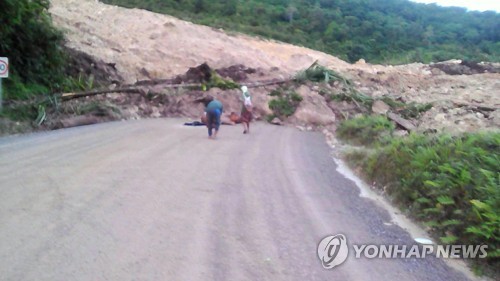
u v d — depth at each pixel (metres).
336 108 23.47
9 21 18.02
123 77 27.16
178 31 37.78
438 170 8.41
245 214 7.42
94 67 25.19
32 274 5.09
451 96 27.31
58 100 18.89
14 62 18.95
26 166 9.88
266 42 47.50
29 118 16.62
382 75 31.20
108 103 20.91
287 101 23.30
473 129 20.05
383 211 8.33
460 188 7.45
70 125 17.41
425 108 24.03
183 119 21.38
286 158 12.41
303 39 58.56
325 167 11.69
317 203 8.34
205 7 61.16
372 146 14.34
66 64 23.22
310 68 26.77
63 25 32.94
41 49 20.20
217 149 13.11
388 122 17.42
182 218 7.05
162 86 23.42
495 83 31.72
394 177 9.52
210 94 23.34
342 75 28.30
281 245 6.25
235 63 34.62
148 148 12.68
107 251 5.75
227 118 21.61
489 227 6.35
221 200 8.08
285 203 8.16
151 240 6.16
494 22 71.06
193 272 5.33
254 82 25.33
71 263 5.39
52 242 5.94
